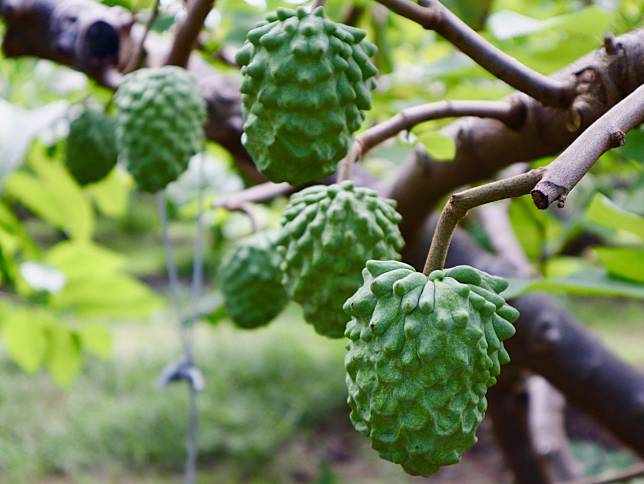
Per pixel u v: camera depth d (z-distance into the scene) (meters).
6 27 1.23
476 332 0.69
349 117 0.82
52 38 1.21
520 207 1.40
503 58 0.82
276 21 0.81
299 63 0.79
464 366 0.69
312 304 0.86
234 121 1.17
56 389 5.01
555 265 1.66
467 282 0.71
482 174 1.00
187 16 1.01
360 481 4.25
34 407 4.72
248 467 4.35
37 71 1.58
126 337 6.06
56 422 4.55
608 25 1.06
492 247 1.86
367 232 0.84
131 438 4.44
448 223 0.69
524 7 1.64
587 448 3.87
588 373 1.15
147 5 1.12
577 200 1.77
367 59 0.82
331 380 5.15
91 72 1.19
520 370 1.32
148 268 7.86
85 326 1.70
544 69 1.16
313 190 0.87
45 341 1.71
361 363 0.70
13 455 4.20
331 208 0.85
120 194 1.68
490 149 0.97
